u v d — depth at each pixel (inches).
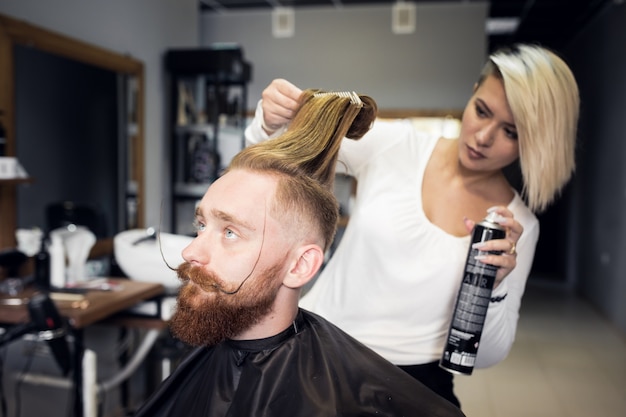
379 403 26.4
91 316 74.0
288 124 33.4
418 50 199.5
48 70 98.9
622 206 180.7
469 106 37.1
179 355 98.1
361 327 39.9
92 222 111.2
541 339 169.6
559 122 34.0
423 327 39.2
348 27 202.4
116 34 119.7
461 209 39.5
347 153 40.6
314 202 25.8
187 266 26.0
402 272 38.5
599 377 137.7
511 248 34.2
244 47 208.7
